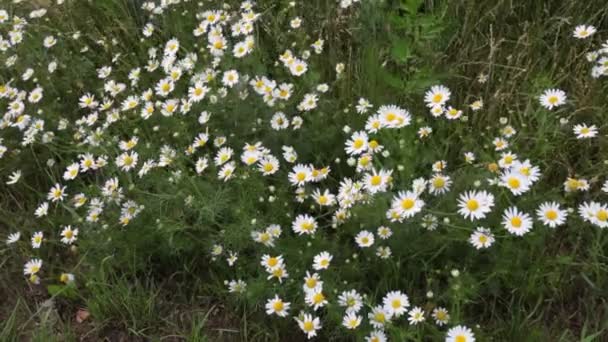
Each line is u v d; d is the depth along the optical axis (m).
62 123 0.87
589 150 0.74
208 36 0.92
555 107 0.78
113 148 0.82
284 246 0.67
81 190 0.83
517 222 0.58
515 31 0.90
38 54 0.98
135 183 0.79
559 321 0.63
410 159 0.69
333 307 0.60
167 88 0.86
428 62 0.84
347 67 0.86
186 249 0.71
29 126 0.90
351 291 0.62
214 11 0.94
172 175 0.73
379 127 0.69
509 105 0.79
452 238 0.62
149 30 0.98
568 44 0.86
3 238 0.82
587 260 0.64
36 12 1.02
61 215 0.83
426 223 0.62
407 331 0.58
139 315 0.71
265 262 0.63
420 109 0.81
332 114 0.81
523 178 0.60
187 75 0.92
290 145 0.78
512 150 0.73
